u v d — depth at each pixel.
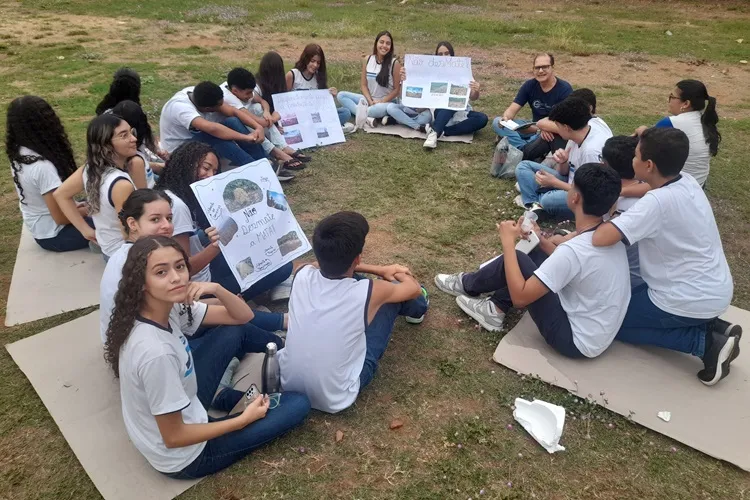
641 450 3.05
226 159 5.65
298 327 3.05
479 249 4.84
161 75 9.26
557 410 3.12
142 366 2.42
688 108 5.05
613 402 3.30
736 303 4.21
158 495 2.76
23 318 3.96
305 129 6.65
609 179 3.26
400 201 5.58
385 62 7.20
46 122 4.33
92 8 14.46
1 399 3.32
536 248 3.93
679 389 3.39
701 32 12.85
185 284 2.49
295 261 4.66
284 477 2.88
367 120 7.18
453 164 6.34
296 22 13.36
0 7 14.32
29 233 4.94
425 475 2.91
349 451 3.03
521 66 10.06
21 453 3.00
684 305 3.37
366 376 3.26
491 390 3.43
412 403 3.33
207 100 5.34
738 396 3.35
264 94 6.59
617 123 7.41
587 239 3.33
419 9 15.18
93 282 4.33
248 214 3.91
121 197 3.78
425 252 4.80
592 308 3.38
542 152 6.07
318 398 3.12
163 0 15.52
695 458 3.02
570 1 16.39
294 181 5.95
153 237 2.51
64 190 4.22
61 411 3.22
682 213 3.28
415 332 3.89
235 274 3.81
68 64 9.84
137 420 2.64
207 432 2.65
